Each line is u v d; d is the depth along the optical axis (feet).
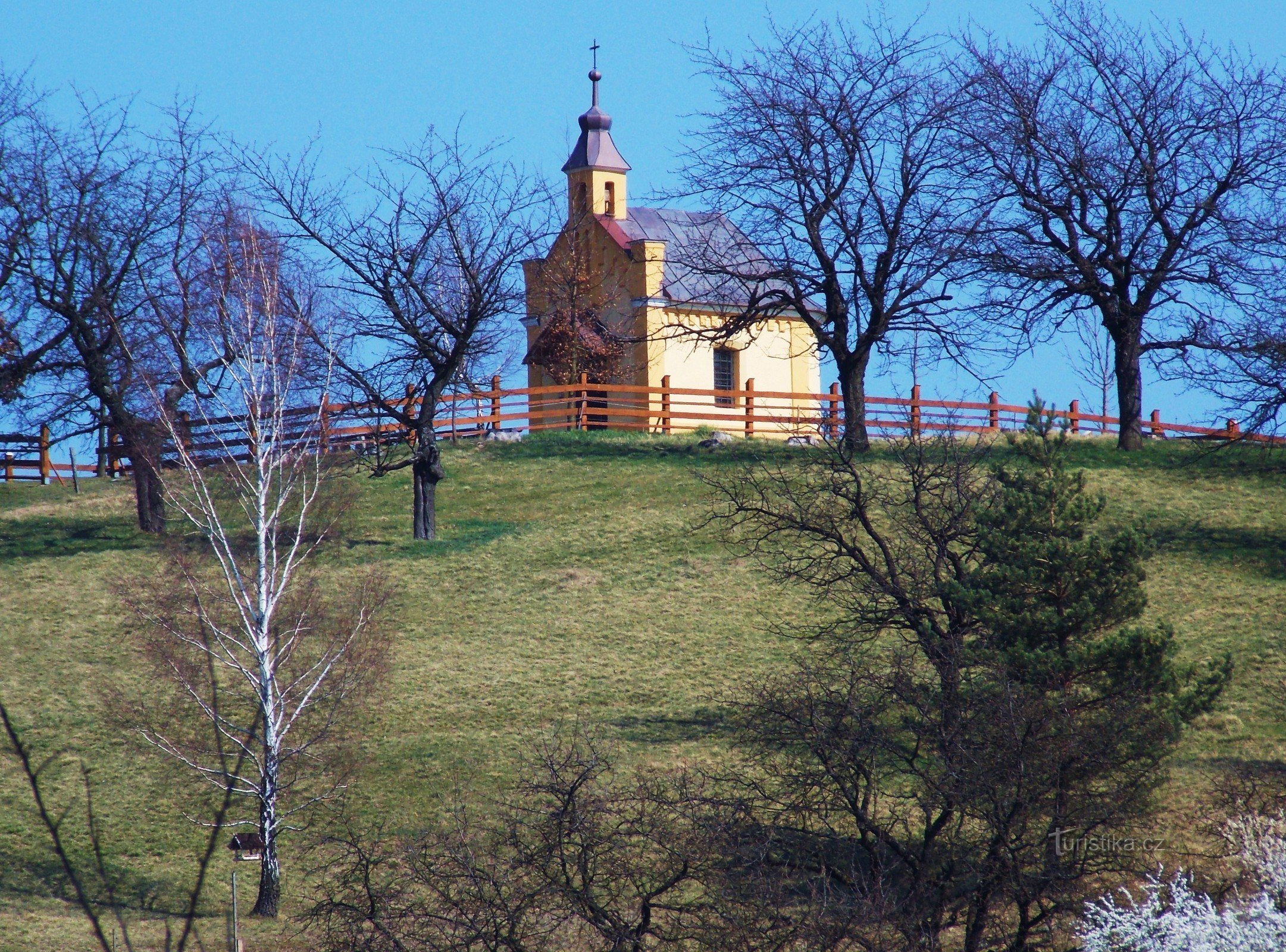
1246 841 225.56
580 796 248.11
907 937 218.38
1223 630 396.57
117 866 304.50
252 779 334.65
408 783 329.11
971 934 228.02
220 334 449.48
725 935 217.56
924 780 248.52
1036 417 320.50
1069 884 230.48
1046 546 298.35
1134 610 298.56
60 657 399.85
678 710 362.74
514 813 296.10
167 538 465.47
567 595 443.73
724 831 233.76
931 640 290.35
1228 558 455.22
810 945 215.92
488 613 431.43
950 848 244.83
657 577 456.86
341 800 321.93
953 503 321.73
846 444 444.96
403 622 424.05
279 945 273.75
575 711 363.97
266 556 366.63
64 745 351.46
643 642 408.05
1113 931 202.59
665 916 238.68
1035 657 283.59
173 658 339.57
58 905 288.71
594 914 222.69
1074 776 241.76
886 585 310.86
